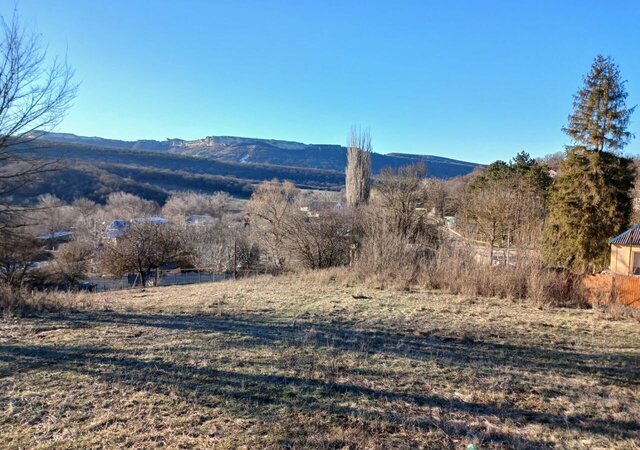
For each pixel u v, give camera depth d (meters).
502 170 39.75
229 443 3.35
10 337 6.30
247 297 10.89
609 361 5.94
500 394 4.60
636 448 3.49
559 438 3.64
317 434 3.53
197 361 5.31
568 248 23.48
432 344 6.59
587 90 23.97
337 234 25.97
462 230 26.09
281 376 4.88
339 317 8.34
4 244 13.44
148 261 27.33
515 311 9.52
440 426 3.78
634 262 18.78
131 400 4.09
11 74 10.10
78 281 26.77
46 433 3.43
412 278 13.73
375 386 4.70
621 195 23.27
